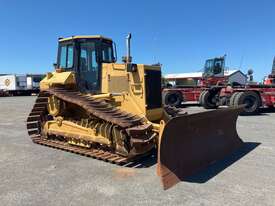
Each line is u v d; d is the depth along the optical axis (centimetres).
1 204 472
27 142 911
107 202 473
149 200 478
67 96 785
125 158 680
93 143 757
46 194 507
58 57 895
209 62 2309
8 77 4884
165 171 543
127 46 754
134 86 748
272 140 890
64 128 831
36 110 909
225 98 1692
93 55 818
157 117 775
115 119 668
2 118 1550
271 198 481
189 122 612
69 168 644
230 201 471
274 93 1591
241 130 1056
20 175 604
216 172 609
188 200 476
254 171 611
